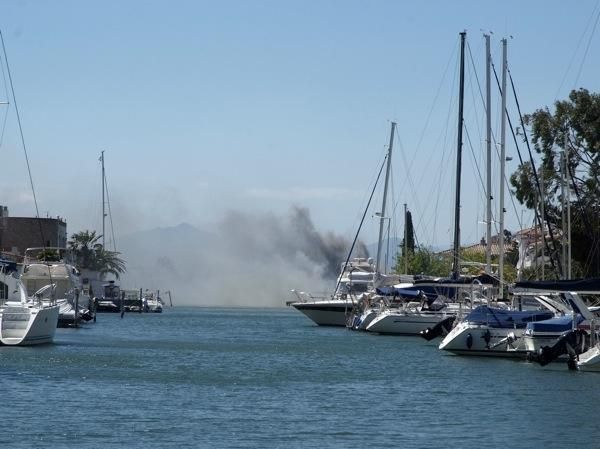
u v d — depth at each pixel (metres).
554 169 104.44
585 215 103.06
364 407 45.41
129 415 41.75
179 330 121.12
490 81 86.62
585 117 105.81
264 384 53.91
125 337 97.62
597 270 101.94
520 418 42.47
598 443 37.19
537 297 71.50
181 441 36.44
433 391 51.19
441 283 83.06
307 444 36.38
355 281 136.00
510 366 63.62
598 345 59.22
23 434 37.22
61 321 106.38
